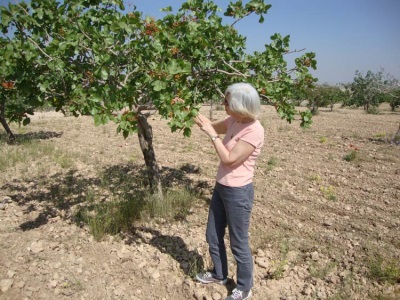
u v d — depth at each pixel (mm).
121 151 8305
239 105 2277
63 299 2746
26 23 3016
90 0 3508
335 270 3207
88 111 2947
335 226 4051
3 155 7352
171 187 5301
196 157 7559
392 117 19875
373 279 2996
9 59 2912
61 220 4172
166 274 3109
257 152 2463
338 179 5789
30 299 2725
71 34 2893
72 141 10195
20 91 3449
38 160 7230
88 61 3371
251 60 3816
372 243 3600
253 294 2875
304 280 3086
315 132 11602
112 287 2922
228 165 2418
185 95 2881
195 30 3355
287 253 3484
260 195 5027
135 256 3379
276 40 4090
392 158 7195
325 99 25906
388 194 5047
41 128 13930
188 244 3600
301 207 4602
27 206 4641
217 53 3674
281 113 4012
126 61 3291
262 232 3904
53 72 3217
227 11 3855
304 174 6117
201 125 2494
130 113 2727
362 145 8875
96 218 3996
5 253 3357
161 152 8148
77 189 5289
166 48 3299
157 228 3957
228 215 2553
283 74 3971
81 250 3477
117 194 4984
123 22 2734
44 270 3088
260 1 3748
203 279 2955
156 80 2682
